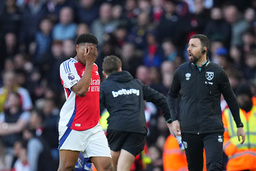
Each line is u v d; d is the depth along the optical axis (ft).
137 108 86.84
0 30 191.62
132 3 176.96
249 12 161.99
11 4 195.00
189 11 162.30
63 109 74.90
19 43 191.42
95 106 75.05
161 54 156.56
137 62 155.53
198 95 80.79
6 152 146.10
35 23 188.96
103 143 75.20
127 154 85.51
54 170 136.56
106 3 181.47
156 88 142.20
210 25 156.66
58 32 180.24
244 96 94.73
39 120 142.41
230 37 156.04
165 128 127.24
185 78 81.97
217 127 80.12
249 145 93.45
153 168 121.19
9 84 154.92
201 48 80.84
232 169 94.17
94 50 71.77
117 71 88.94
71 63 74.13
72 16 180.14
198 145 81.61
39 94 165.99
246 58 146.00
